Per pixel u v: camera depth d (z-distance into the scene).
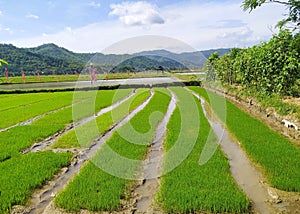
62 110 17.83
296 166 7.21
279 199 5.75
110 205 5.53
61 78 52.91
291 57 13.31
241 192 5.82
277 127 12.06
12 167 7.68
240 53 22.73
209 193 5.80
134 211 5.49
